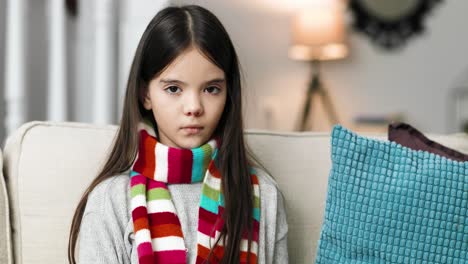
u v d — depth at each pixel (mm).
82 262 853
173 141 916
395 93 3717
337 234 878
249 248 900
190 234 906
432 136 1152
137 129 929
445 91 3707
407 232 852
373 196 859
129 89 927
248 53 3662
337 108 3711
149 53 883
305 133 1143
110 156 950
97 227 868
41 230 974
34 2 2305
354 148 873
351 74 3701
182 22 869
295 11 3658
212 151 929
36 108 2354
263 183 980
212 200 924
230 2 3629
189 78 857
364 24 3682
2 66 2162
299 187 1077
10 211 977
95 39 2410
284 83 3688
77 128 1065
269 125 3688
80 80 2475
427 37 3697
